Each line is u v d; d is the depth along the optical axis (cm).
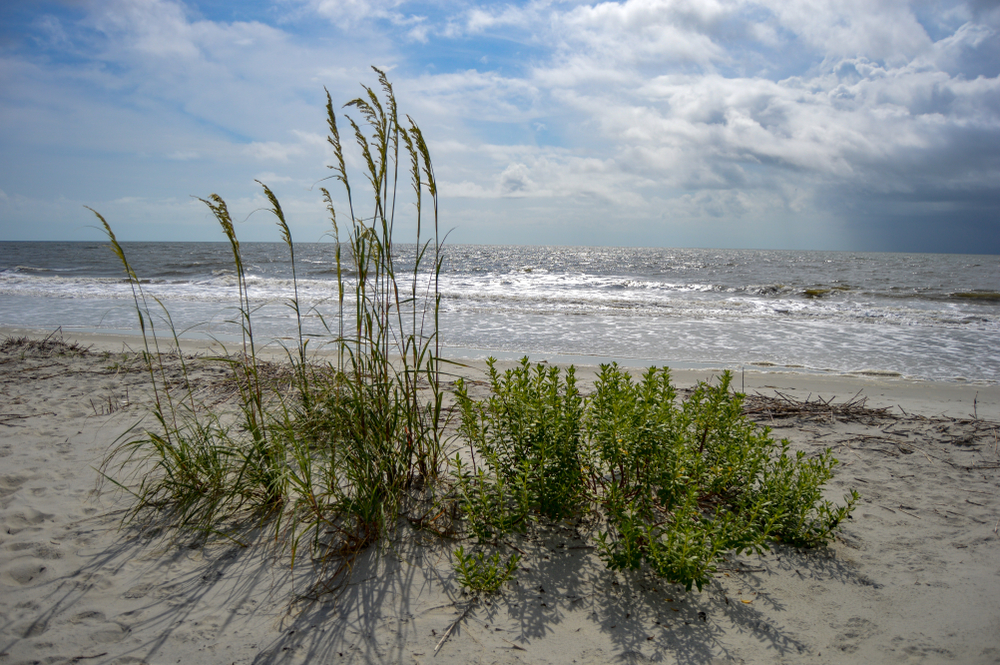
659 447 272
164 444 295
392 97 273
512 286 2239
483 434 288
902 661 196
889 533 287
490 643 201
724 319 1259
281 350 752
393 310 1287
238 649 195
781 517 272
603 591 232
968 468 377
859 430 460
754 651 200
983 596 234
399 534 268
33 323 1023
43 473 333
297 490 262
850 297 1942
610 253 8825
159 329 964
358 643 200
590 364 768
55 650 192
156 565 244
